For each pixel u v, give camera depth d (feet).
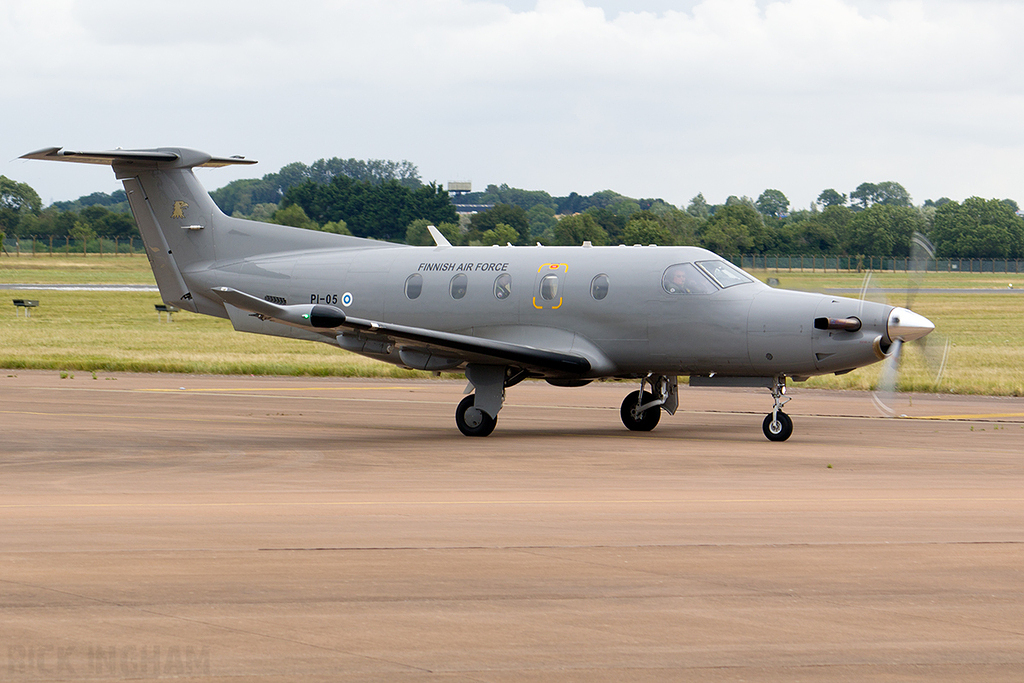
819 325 151.64
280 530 84.69
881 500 101.55
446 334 153.99
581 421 186.19
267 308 143.54
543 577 69.56
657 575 70.23
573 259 171.73
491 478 117.91
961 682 51.24
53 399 213.87
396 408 204.85
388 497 103.09
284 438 157.58
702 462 132.46
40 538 80.94
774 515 92.48
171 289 204.03
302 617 60.23
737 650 55.47
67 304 577.43
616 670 52.42
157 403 208.33
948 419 189.57
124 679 50.29
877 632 58.49
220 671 51.55
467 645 55.88
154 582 67.41
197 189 200.85
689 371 164.45
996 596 65.67
